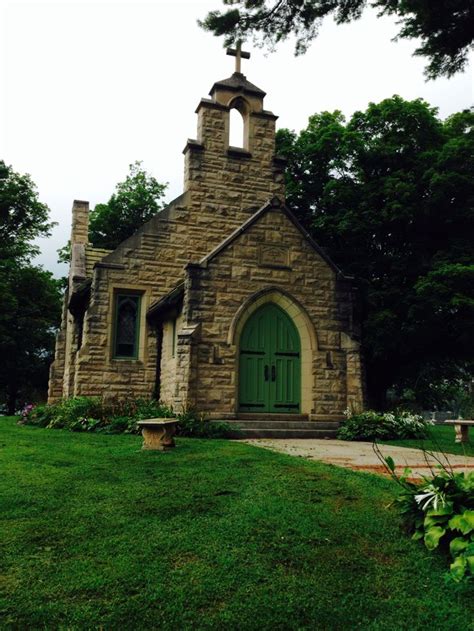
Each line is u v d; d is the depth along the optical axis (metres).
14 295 32.56
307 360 14.55
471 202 18.62
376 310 19.50
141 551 4.54
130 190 33.75
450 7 8.86
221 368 13.66
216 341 13.76
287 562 4.46
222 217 17.06
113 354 15.57
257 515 5.38
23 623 3.53
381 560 4.57
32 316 33.72
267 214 14.87
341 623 3.68
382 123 21.39
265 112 18.09
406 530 5.02
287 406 14.34
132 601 3.79
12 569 4.20
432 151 19.59
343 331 15.05
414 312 18.03
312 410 14.25
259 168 17.70
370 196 20.11
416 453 10.18
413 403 27.88
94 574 4.12
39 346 34.75
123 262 15.94
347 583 4.17
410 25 9.45
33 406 17.50
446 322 18.88
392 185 19.58
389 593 4.07
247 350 14.18
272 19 9.65
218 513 5.46
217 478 6.81
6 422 16.67
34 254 34.72
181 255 16.52
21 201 32.97
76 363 15.34
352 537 4.94
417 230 20.28
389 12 9.38
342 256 21.44
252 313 14.34
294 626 3.62
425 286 17.03
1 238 33.38
